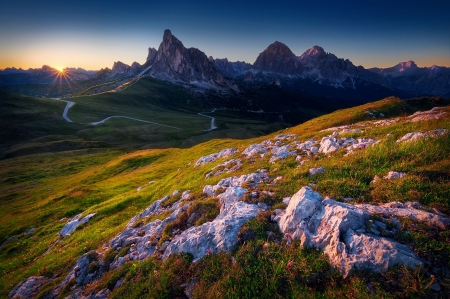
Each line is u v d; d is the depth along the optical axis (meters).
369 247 7.00
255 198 12.58
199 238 10.40
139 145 138.88
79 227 26.05
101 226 23.88
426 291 5.74
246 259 8.50
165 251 11.34
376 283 6.20
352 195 10.62
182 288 8.90
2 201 52.72
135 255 12.98
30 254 24.12
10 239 30.73
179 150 73.75
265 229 9.77
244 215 10.80
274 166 18.59
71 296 12.26
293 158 19.11
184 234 11.76
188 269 9.41
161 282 9.25
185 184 27.28
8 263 23.27
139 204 28.97
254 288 7.54
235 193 13.51
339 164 14.12
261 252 8.60
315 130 40.44
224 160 27.94
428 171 10.52
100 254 14.70
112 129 160.25
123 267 11.95
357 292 6.18
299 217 9.13
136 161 68.00
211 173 24.53
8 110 168.12
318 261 7.45
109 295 10.59
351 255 7.04
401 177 10.77
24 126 145.12
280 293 7.17
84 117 184.75
